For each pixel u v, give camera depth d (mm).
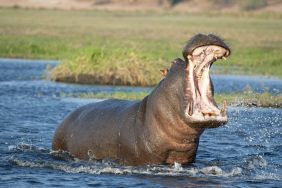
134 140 36531
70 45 152375
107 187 33031
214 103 33094
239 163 39750
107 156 38375
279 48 164500
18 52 137000
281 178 36188
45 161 39219
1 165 38281
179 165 36656
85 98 72875
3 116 57969
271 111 60406
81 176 35500
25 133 49406
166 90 34562
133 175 35406
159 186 33188
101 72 92062
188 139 34812
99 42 167250
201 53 32219
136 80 91062
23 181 34406
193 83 32719
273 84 91812
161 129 35094
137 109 37156
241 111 59875
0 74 99875
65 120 42000
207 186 33531
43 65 117250
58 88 83750
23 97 73188
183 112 33219
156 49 150250
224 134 49594
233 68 118500
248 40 192750
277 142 46812
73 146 40531
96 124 39344
